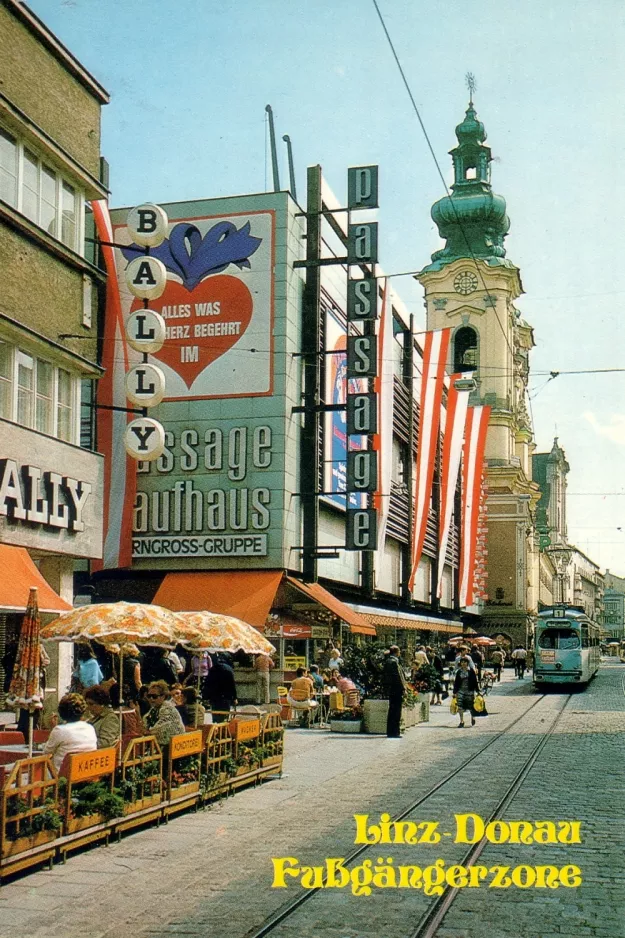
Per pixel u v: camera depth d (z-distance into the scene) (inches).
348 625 1229.1
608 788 620.7
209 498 1282.0
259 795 612.4
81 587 1321.4
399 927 325.7
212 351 1299.2
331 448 1417.3
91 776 450.6
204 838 479.8
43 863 418.3
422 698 1141.1
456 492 2559.1
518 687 1963.6
